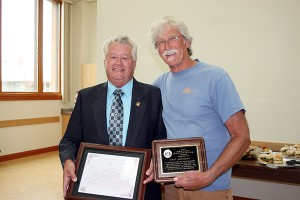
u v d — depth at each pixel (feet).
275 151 8.30
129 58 4.57
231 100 4.21
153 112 4.78
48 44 18.17
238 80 9.17
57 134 18.79
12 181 12.33
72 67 19.40
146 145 4.59
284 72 8.55
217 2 9.27
